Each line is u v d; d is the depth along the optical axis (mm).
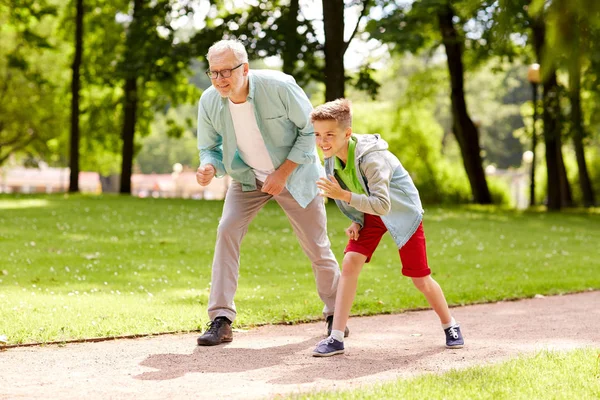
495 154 71125
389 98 60500
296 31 18797
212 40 19484
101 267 8969
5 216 14398
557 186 24391
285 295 7316
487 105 68875
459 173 31141
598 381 3725
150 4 22062
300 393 3492
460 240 13422
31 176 67500
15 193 21625
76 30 23375
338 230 13859
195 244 11445
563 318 6242
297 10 18906
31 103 33969
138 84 25859
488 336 5352
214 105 5062
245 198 5305
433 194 30641
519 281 8766
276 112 4969
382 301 6965
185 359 4512
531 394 3443
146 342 5074
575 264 10742
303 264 9883
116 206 17062
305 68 20281
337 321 4695
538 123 26703
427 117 31875
